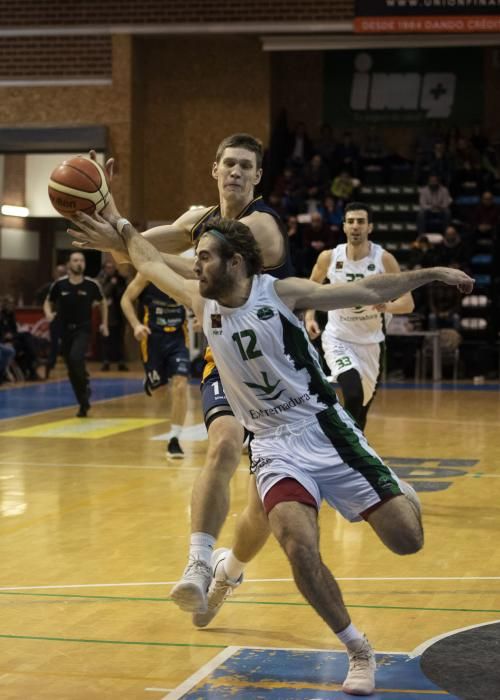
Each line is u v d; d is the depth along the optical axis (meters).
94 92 27.88
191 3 27.22
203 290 4.77
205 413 5.70
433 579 6.68
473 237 26.14
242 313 4.79
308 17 26.81
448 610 5.93
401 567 7.03
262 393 4.89
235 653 5.21
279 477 4.82
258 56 28.86
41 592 6.43
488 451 12.65
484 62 30.30
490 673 4.85
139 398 19.84
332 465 4.86
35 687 4.74
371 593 6.34
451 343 23.33
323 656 5.16
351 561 7.23
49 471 11.43
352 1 26.64
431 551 7.52
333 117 30.98
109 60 27.78
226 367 4.89
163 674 4.91
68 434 14.64
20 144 28.20
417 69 30.58
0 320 23.47
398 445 13.17
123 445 13.51
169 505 9.41
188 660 5.11
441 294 23.69
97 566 7.12
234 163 5.94
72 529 8.38
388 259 10.31
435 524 8.49
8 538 8.05
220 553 5.66
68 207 5.37
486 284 25.86
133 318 12.15
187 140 29.23
